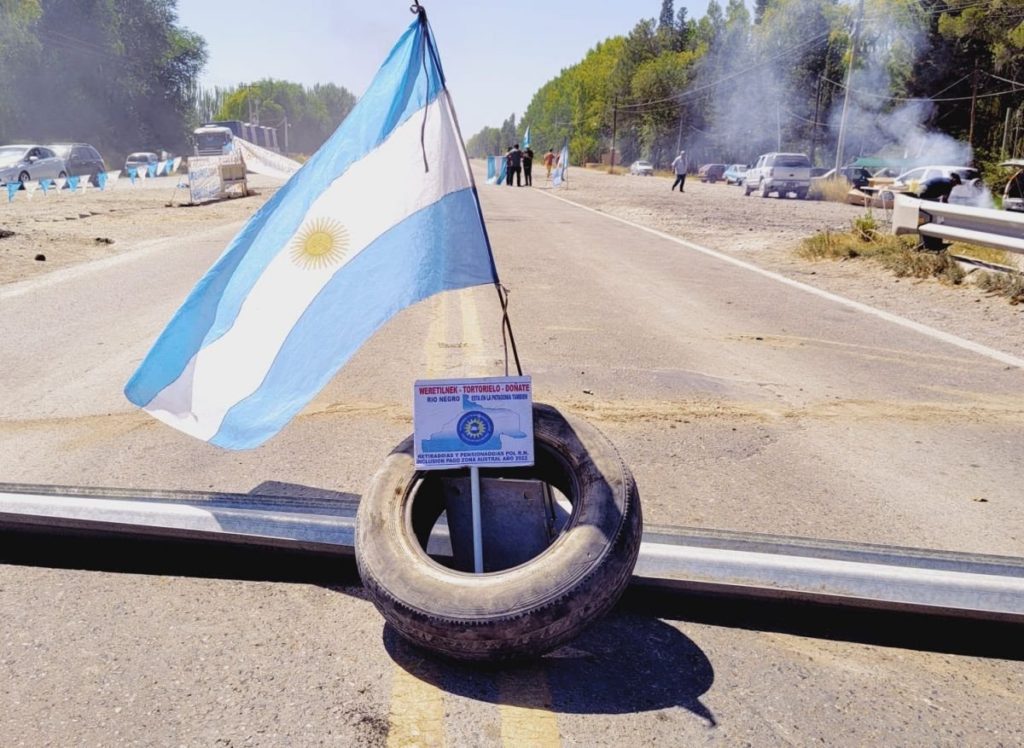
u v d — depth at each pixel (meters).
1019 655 2.95
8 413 5.34
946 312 9.21
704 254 14.40
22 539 3.57
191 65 78.06
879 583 3.04
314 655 2.79
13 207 20.84
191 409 3.55
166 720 2.45
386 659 2.78
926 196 13.02
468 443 2.95
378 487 2.99
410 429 5.07
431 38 3.26
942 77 59.00
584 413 5.44
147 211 20.41
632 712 2.54
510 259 13.16
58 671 2.68
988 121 58.03
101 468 4.41
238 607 3.10
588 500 2.80
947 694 2.70
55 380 6.10
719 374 6.49
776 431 5.19
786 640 2.99
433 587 2.63
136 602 3.13
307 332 3.39
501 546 3.08
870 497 4.22
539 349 7.18
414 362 6.66
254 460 4.54
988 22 56.12
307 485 4.18
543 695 2.61
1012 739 2.47
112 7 68.88
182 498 3.62
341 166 3.35
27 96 62.19
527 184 43.16
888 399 5.92
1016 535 3.82
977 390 6.19
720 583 3.09
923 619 3.04
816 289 10.75
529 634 2.55
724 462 4.65
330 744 2.36
